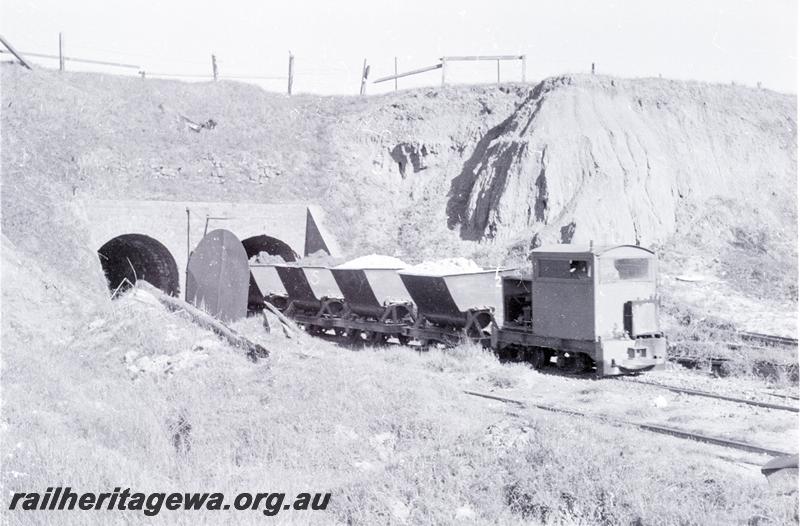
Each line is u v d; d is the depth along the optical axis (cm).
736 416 1469
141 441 1274
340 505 1003
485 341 2230
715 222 3603
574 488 974
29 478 1012
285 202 4019
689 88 4244
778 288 3081
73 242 2833
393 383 1530
